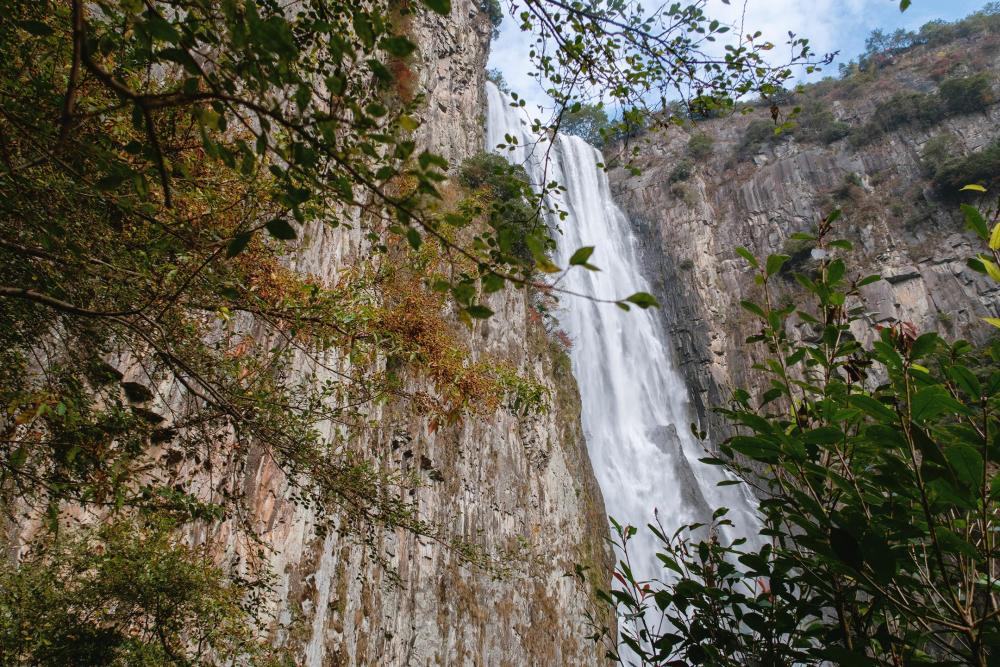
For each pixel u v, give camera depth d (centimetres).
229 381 526
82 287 396
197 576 511
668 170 5725
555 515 2203
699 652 234
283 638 870
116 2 330
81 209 353
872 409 175
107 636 457
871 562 167
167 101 184
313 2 287
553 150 4450
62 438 424
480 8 3944
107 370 502
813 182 5450
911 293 4650
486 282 197
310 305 521
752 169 5716
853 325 3056
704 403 4400
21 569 448
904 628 199
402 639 1288
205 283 402
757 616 226
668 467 3572
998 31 6222
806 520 197
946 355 190
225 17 196
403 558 1366
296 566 943
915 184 5141
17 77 306
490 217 341
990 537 168
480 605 1617
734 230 5341
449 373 652
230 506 771
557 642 1881
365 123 202
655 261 5175
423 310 613
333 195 231
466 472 1723
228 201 402
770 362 241
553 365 2959
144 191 241
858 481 209
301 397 711
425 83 2730
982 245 4594
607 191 5388
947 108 5381
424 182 189
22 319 400
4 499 425
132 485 553
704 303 4831
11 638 414
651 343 4550
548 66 400
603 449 3475
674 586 248
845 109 5991
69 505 545
